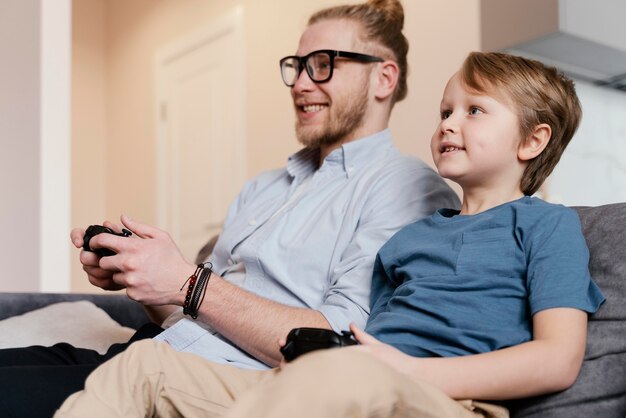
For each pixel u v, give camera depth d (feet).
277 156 11.21
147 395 3.08
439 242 3.65
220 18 12.60
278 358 3.80
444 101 3.89
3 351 4.21
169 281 3.87
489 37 8.17
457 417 2.61
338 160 4.77
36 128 8.18
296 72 5.31
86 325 5.30
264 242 4.50
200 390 3.09
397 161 4.64
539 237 3.31
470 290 3.36
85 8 16.02
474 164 3.68
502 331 3.18
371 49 5.10
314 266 4.31
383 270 3.96
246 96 11.97
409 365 2.86
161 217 14.05
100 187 16.03
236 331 3.84
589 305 3.09
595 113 8.79
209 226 12.77
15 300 5.65
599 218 3.51
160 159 14.12
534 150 3.70
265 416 2.02
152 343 3.20
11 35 8.70
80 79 15.87
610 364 3.02
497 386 2.88
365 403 2.09
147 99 14.61
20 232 8.34
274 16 11.38
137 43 15.03
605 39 7.77
